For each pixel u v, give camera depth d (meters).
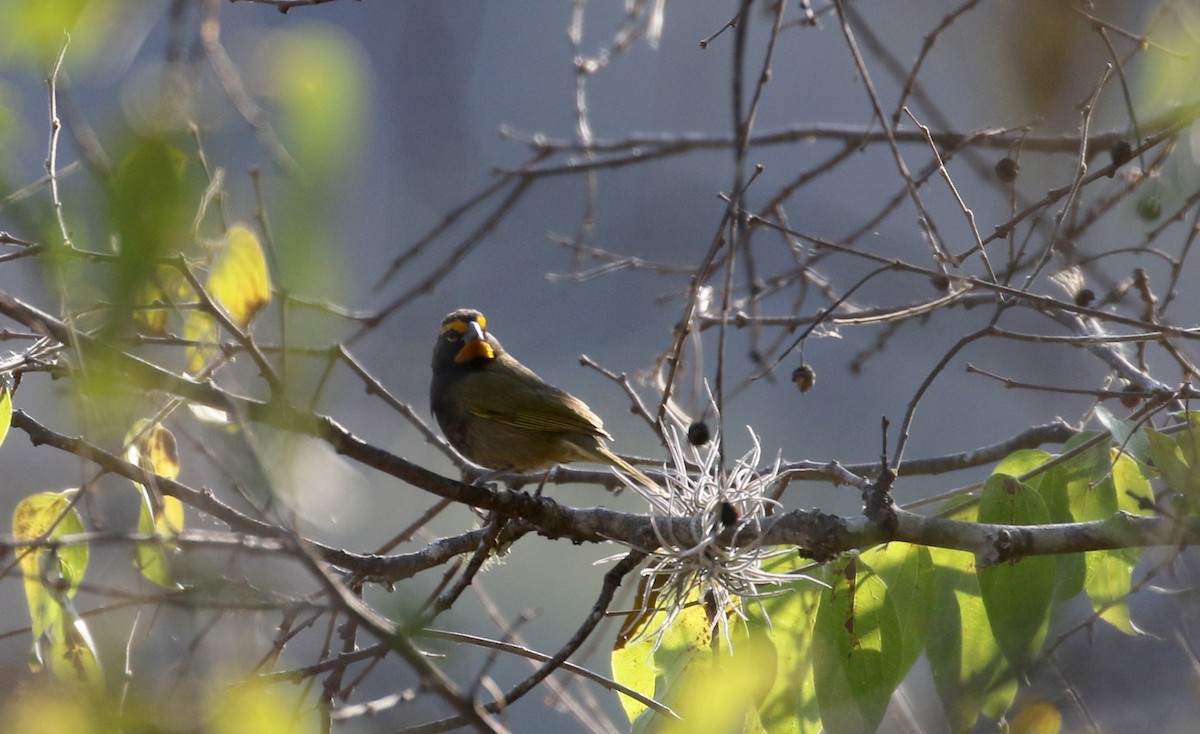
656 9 10.88
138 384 5.37
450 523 17.84
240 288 6.32
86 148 3.66
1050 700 9.30
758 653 7.81
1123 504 8.48
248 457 5.27
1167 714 10.06
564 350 22.08
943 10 9.97
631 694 7.34
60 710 4.66
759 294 11.09
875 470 10.78
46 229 3.89
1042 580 7.52
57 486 11.40
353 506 5.23
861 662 7.77
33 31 3.72
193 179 3.70
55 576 6.96
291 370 4.44
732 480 7.79
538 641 20.44
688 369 13.29
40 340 7.91
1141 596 11.12
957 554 8.17
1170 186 9.35
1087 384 14.53
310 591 8.04
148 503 7.20
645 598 7.72
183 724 4.92
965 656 8.01
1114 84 9.98
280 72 3.68
